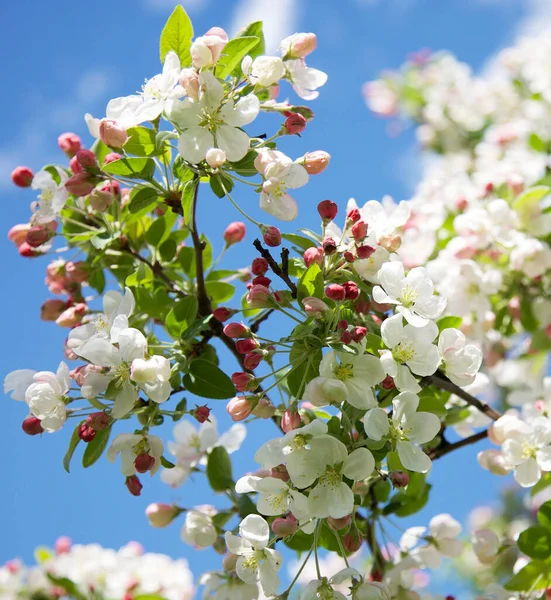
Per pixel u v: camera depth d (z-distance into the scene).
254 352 0.74
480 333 0.97
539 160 1.13
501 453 0.84
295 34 0.82
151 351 0.83
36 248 0.88
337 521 0.72
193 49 0.76
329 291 0.73
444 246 1.02
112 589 1.00
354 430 0.74
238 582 0.83
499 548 0.90
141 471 0.76
